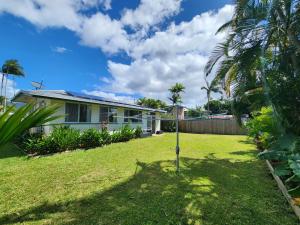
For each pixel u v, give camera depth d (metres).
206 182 5.27
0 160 7.65
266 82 4.95
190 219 3.43
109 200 4.18
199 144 12.98
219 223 3.31
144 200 4.18
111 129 14.41
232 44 6.27
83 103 12.10
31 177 5.62
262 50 5.66
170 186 4.98
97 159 7.99
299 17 5.38
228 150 10.63
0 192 4.57
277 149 4.29
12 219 3.43
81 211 3.71
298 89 4.72
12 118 1.62
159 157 8.59
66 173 6.04
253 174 6.01
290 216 3.53
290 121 4.74
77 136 10.18
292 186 4.26
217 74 7.00
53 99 10.21
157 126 21.81
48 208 3.83
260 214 3.60
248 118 11.77
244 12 5.89
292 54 5.51
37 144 8.73
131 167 6.84
